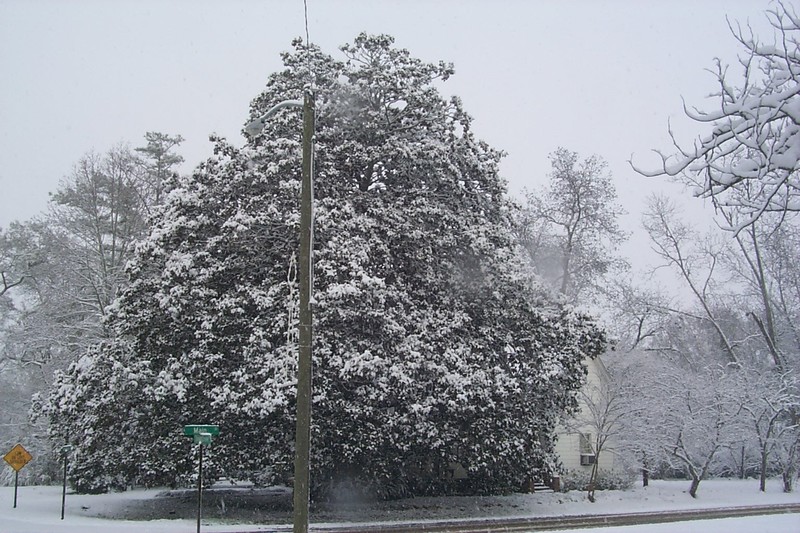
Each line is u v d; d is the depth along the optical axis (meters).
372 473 25.75
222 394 22.52
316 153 25.42
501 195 29.78
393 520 23.81
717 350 54.03
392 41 28.06
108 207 43.75
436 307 26.55
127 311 25.17
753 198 10.88
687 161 10.46
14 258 44.72
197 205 25.45
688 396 36.28
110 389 23.80
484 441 26.00
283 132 26.62
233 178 25.28
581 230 49.34
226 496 30.14
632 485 38.06
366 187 27.44
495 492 32.53
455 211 27.67
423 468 29.22
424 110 27.88
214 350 23.75
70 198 43.34
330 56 27.88
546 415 29.86
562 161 49.47
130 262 25.42
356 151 26.05
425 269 26.36
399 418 23.67
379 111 27.08
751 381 38.44
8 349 43.69
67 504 26.86
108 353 25.05
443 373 24.00
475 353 25.98
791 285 48.75
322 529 20.47
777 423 38.38
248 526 20.94
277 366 21.89
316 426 22.48
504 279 26.95
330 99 26.45
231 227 23.64
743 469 44.44
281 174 24.98
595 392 36.38
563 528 21.05
